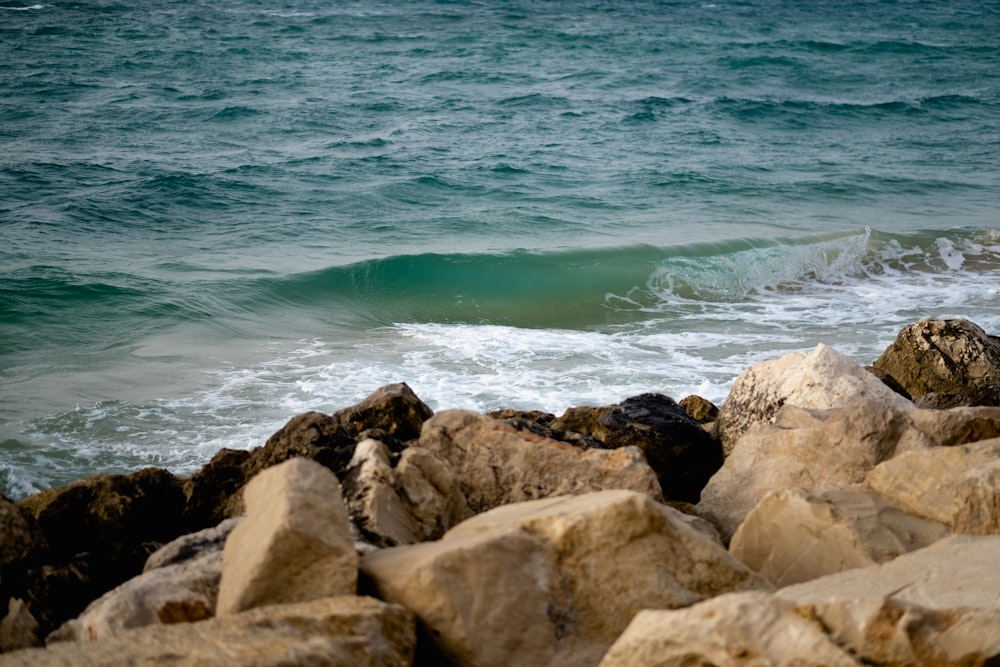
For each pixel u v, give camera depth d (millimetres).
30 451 11234
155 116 35094
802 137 35938
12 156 28766
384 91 40750
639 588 4984
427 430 7531
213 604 5230
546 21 63031
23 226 22344
